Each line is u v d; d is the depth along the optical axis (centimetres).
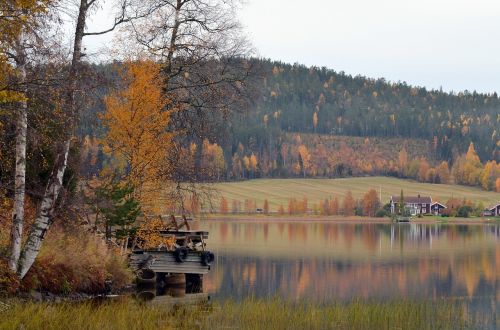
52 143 3284
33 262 3631
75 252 4125
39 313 2991
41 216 3422
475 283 6494
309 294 5416
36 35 2880
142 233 5006
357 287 6019
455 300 5297
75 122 3216
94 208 4481
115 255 4644
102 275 4334
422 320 3881
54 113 3022
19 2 2739
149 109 4709
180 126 5006
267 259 8788
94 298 4047
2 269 3294
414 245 12381
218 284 5847
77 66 3108
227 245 11562
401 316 3831
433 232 18525
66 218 3781
